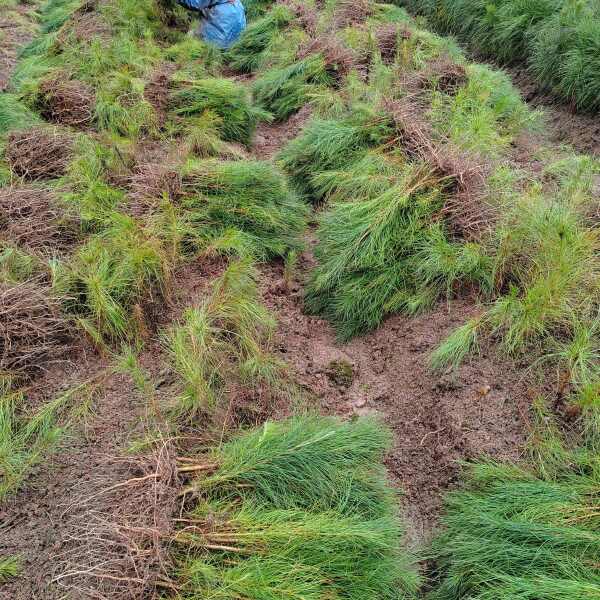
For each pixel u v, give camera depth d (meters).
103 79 2.22
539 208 1.41
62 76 2.24
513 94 2.16
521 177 1.63
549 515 0.98
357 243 1.49
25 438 1.13
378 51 2.37
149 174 1.71
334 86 2.32
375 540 0.94
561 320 1.26
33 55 2.61
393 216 1.50
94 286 1.29
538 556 0.93
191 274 1.52
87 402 1.19
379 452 1.15
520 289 1.36
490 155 1.73
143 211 1.60
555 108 2.33
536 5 2.48
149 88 2.15
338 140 1.85
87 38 2.53
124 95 2.10
